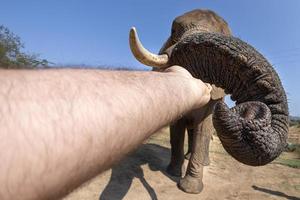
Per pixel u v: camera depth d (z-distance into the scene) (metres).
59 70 0.93
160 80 1.31
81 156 0.80
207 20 7.05
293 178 8.90
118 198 6.09
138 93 1.07
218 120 2.29
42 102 0.76
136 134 1.02
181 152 7.65
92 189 6.22
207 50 3.55
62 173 0.75
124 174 7.19
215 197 6.84
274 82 3.23
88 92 0.89
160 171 7.71
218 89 5.64
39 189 0.70
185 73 1.67
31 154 0.68
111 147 0.90
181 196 6.55
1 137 0.66
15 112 0.70
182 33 6.92
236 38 3.62
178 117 1.42
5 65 0.92
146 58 4.16
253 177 8.59
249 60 3.33
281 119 2.99
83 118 0.82
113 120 0.91
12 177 0.65
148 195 6.41
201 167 6.80
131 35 4.01
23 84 0.78
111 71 1.12
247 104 2.52
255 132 2.32
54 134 0.73
